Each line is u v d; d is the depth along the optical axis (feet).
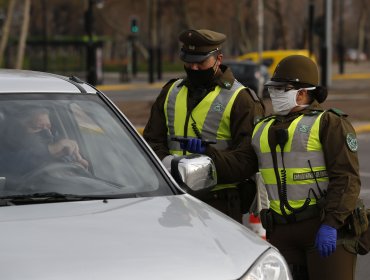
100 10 535.19
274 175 37.81
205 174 35.60
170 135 43.88
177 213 31.19
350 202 36.11
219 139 42.47
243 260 28.22
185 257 27.58
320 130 36.70
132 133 36.70
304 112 37.47
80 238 28.04
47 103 36.06
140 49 536.83
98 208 31.22
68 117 35.94
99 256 26.91
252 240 30.04
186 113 42.98
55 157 34.32
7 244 27.35
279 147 37.42
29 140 34.50
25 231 28.45
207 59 42.01
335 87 308.19
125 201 32.30
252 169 40.73
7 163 33.45
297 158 37.11
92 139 35.65
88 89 38.19
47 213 30.42
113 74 497.05
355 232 37.04
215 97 42.47
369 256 61.46
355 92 270.87
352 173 36.42
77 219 29.81
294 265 38.68
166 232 29.19
